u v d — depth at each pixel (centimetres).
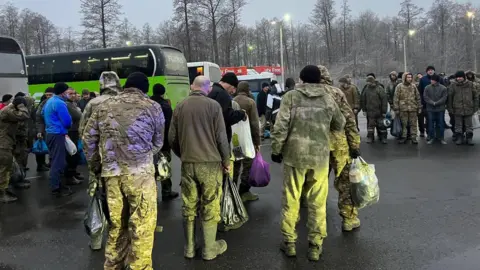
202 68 2336
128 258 383
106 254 389
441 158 920
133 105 374
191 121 428
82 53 1906
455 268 398
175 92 1798
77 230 560
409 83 1129
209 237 441
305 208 604
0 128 698
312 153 420
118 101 375
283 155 439
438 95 1105
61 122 730
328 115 426
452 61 6081
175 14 4031
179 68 1850
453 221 521
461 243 455
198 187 444
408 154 987
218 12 4094
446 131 1367
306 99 425
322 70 493
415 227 507
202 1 4012
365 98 1183
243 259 441
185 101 438
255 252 457
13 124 710
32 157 1255
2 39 1440
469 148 1028
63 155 741
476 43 6219
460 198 615
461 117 1079
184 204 445
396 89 1142
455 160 891
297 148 422
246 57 6975
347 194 500
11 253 485
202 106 430
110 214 375
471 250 436
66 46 5728
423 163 877
